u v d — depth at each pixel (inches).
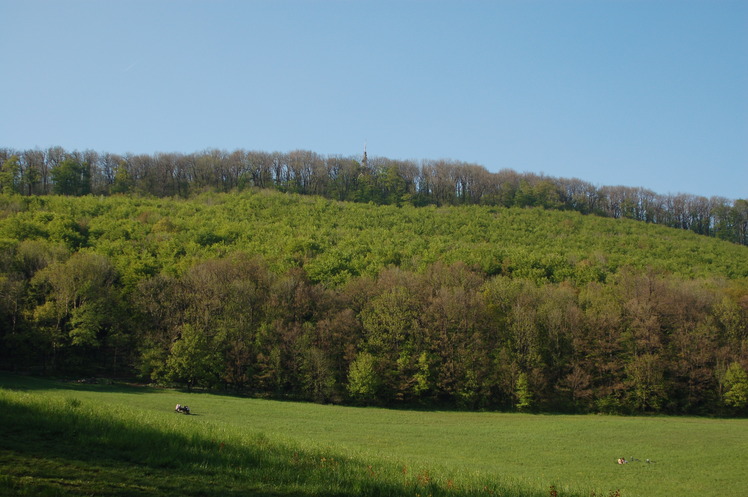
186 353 2886.3
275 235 4911.4
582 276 4286.4
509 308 3494.1
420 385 3009.4
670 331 3312.0
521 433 2224.4
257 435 1138.7
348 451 1166.3
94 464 783.7
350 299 3489.2
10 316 3043.8
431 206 6953.7
